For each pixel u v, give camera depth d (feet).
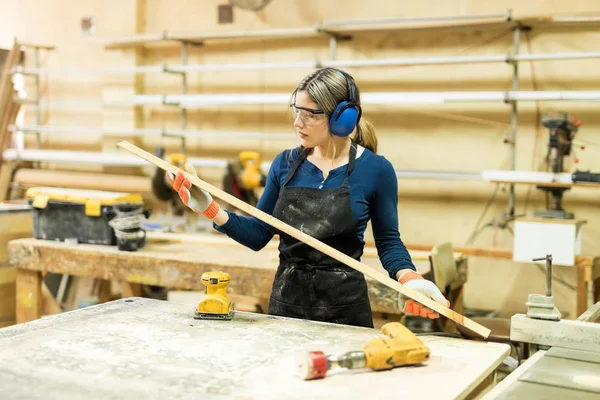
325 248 6.04
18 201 17.92
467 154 15.43
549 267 5.63
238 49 17.69
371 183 7.04
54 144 20.25
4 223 13.42
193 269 10.91
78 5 19.43
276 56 17.28
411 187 16.02
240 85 17.71
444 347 5.66
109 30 18.98
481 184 15.34
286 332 5.97
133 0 18.58
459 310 11.61
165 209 17.79
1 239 13.38
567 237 12.56
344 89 6.66
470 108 15.34
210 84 18.07
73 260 11.80
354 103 6.68
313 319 7.16
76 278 15.42
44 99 20.18
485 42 15.10
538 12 14.61
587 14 13.38
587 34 14.28
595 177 12.51
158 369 4.91
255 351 5.39
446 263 10.36
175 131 17.46
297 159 7.30
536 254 12.83
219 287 6.49
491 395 4.42
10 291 13.60
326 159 7.19
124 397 4.37
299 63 15.44
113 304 6.91
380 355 4.93
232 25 17.70
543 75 14.64
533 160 14.83
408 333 5.20
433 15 15.55
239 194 14.57
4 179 18.93
